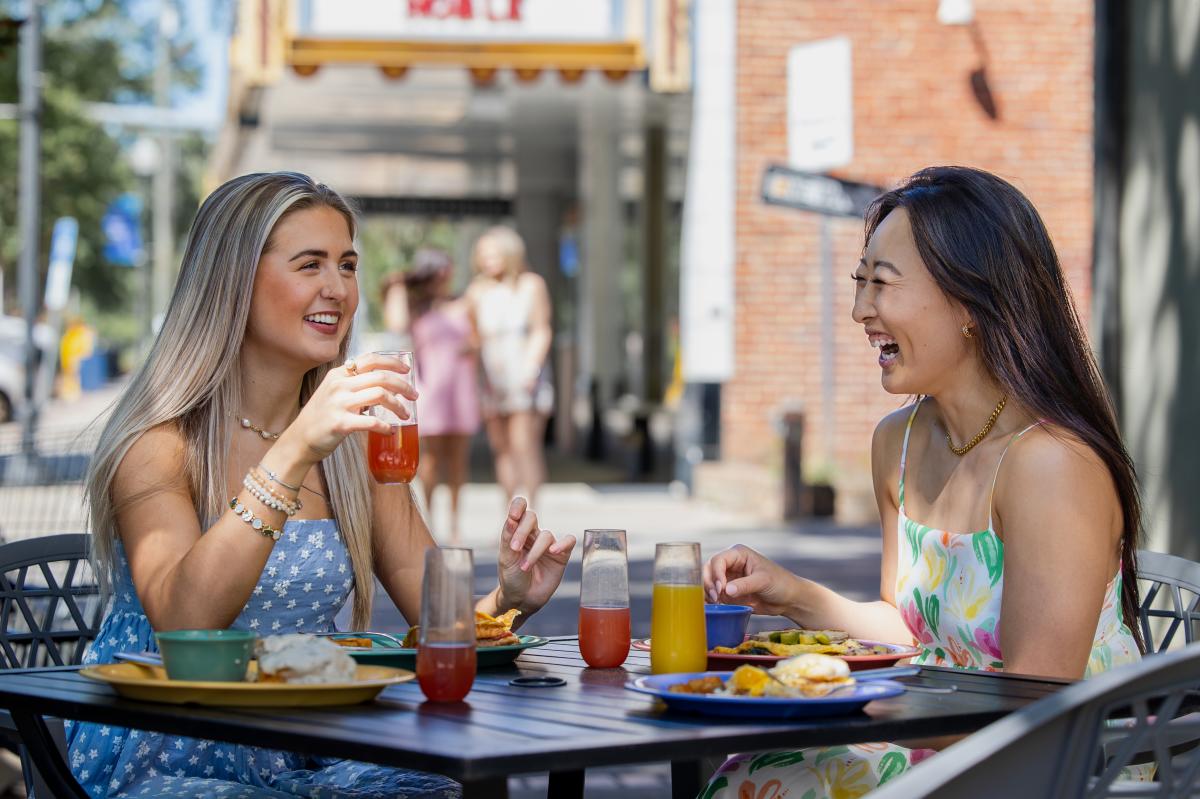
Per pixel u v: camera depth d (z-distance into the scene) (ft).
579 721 7.40
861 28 46.96
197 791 8.89
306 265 10.62
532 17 41.39
